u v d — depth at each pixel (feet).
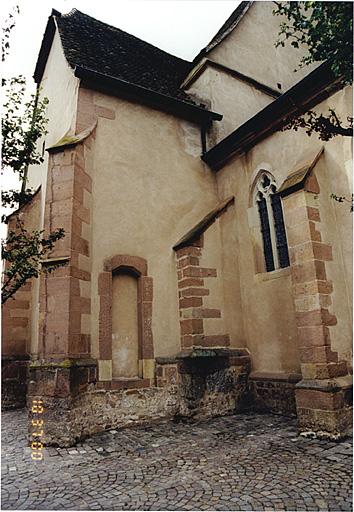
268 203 28.66
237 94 38.11
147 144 30.01
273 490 13.34
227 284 28.78
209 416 25.02
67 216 22.99
